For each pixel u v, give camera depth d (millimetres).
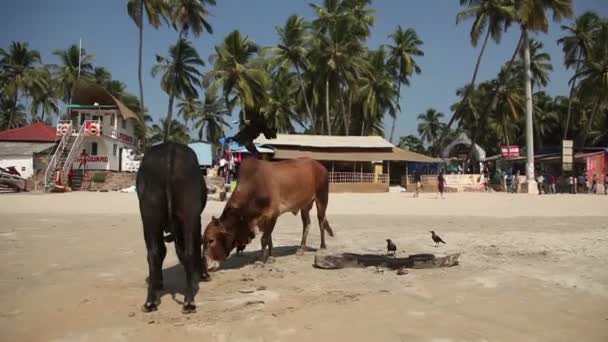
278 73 60625
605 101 53094
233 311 5566
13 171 40094
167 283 7020
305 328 4973
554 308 5676
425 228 13789
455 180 44281
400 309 5621
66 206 21703
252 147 8961
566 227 14102
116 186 39844
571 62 55031
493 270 7754
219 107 79438
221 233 7348
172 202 5699
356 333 4820
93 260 8750
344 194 38156
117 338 4758
